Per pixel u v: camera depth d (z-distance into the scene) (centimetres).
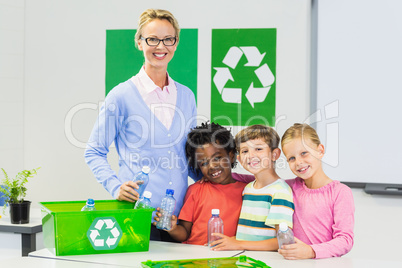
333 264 175
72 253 184
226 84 332
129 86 220
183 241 213
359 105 323
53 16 351
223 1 330
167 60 215
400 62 316
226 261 174
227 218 208
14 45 349
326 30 325
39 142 356
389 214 319
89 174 351
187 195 217
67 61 351
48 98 354
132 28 342
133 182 201
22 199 259
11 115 348
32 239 249
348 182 326
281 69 326
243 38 329
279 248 185
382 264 176
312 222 196
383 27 318
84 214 184
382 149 321
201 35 334
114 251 189
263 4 326
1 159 340
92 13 347
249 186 208
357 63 322
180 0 336
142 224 192
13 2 347
